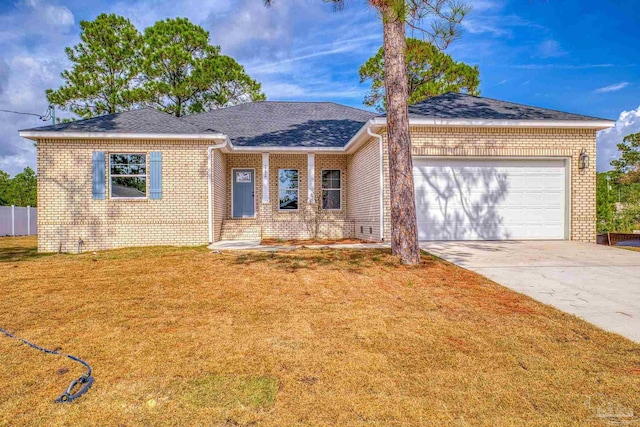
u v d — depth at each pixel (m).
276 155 14.85
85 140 11.38
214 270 7.10
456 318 4.49
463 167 11.05
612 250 9.14
